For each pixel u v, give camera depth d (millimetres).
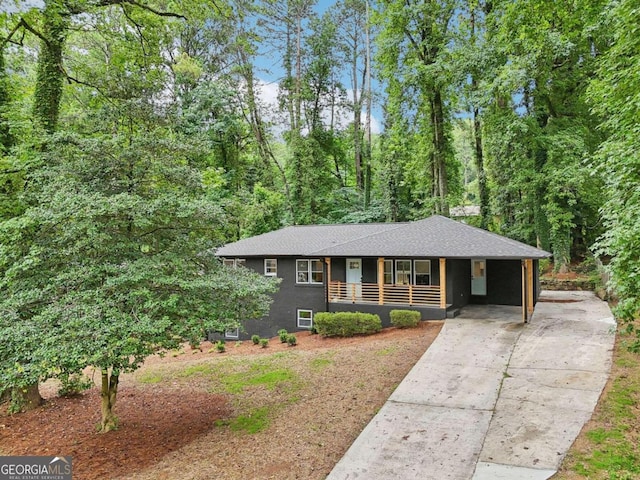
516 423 7586
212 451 7410
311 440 7555
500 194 29266
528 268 15711
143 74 14453
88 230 7281
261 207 30375
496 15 20484
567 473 5969
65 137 8500
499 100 22750
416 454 6824
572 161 19766
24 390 9086
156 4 14766
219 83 32688
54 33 11367
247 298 8836
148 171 8750
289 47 37594
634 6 7672
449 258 16328
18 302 7117
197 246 8789
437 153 26875
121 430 8594
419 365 10938
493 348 11844
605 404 7965
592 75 20391
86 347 6477
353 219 34281
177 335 7645
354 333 16188
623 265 7000
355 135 39719
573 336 12398
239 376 11734
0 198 9906
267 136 37469
